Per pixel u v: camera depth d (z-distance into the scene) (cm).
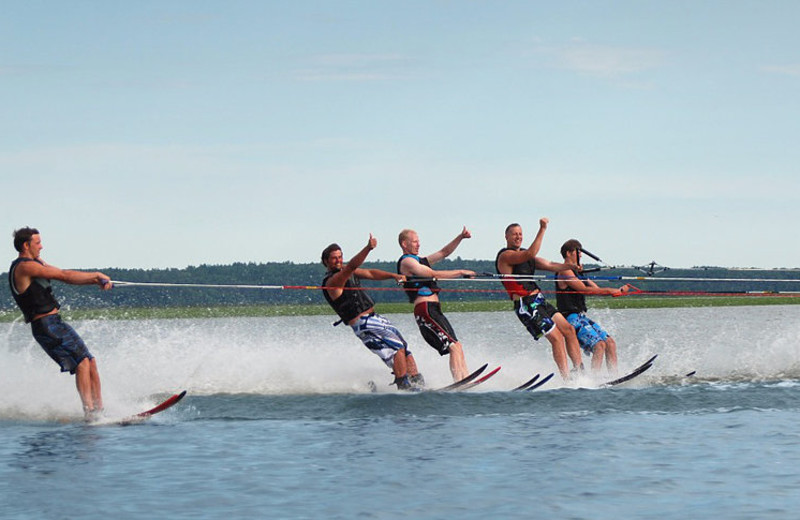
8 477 1566
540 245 2684
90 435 1981
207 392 2580
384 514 1319
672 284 10631
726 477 1503
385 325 2578
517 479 1509
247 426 2066
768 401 2283
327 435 1934
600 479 1502
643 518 1285
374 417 2164
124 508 1362
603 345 2820
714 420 2044
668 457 1659
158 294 18325
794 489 1418
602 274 3434
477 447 1777
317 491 1449
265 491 1452
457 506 1355
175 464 1658
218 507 1363
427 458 1681
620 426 1986
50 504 1387
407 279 2641
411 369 2606
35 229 2222
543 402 2283
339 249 2586
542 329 2752
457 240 2784
